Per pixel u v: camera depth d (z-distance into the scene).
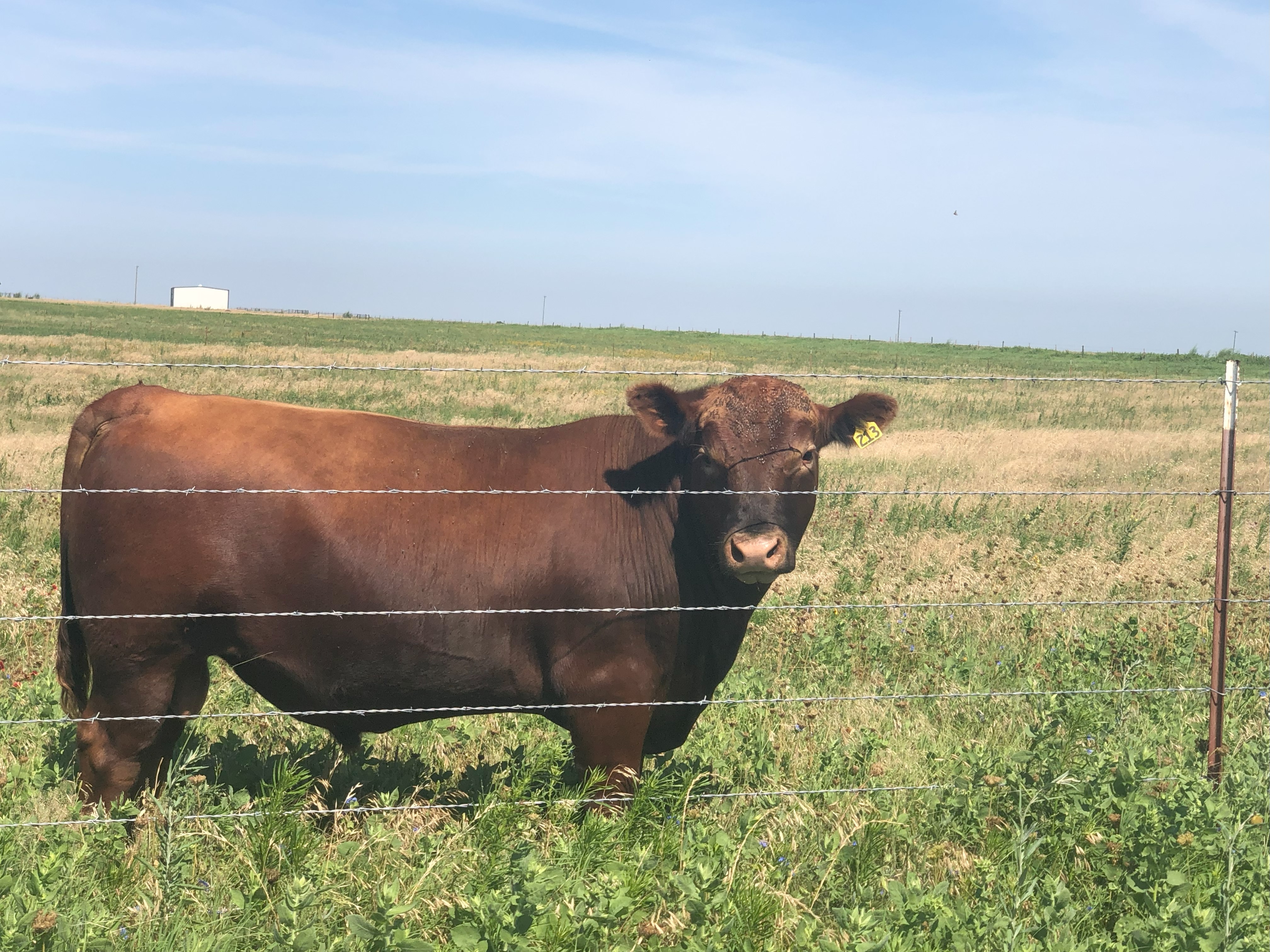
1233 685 6.72
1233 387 4.78
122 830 4.08
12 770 4.75
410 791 4.93
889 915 3.66
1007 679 6.89
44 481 13.11
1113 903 3.95
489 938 3.28
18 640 6.96
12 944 3.10
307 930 3.21
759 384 4.81
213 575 4.38
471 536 4.59
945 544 11.04
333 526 4.43
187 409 4.59
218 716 4.52
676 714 5.00
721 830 4.13
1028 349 93.75
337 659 4.56
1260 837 4.26
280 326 83.88
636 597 4.70
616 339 94.50
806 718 5.91
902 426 24.94
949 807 4.55
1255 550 10.96
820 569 9.77
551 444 4.94
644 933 3.39
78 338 51.19
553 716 4.86
